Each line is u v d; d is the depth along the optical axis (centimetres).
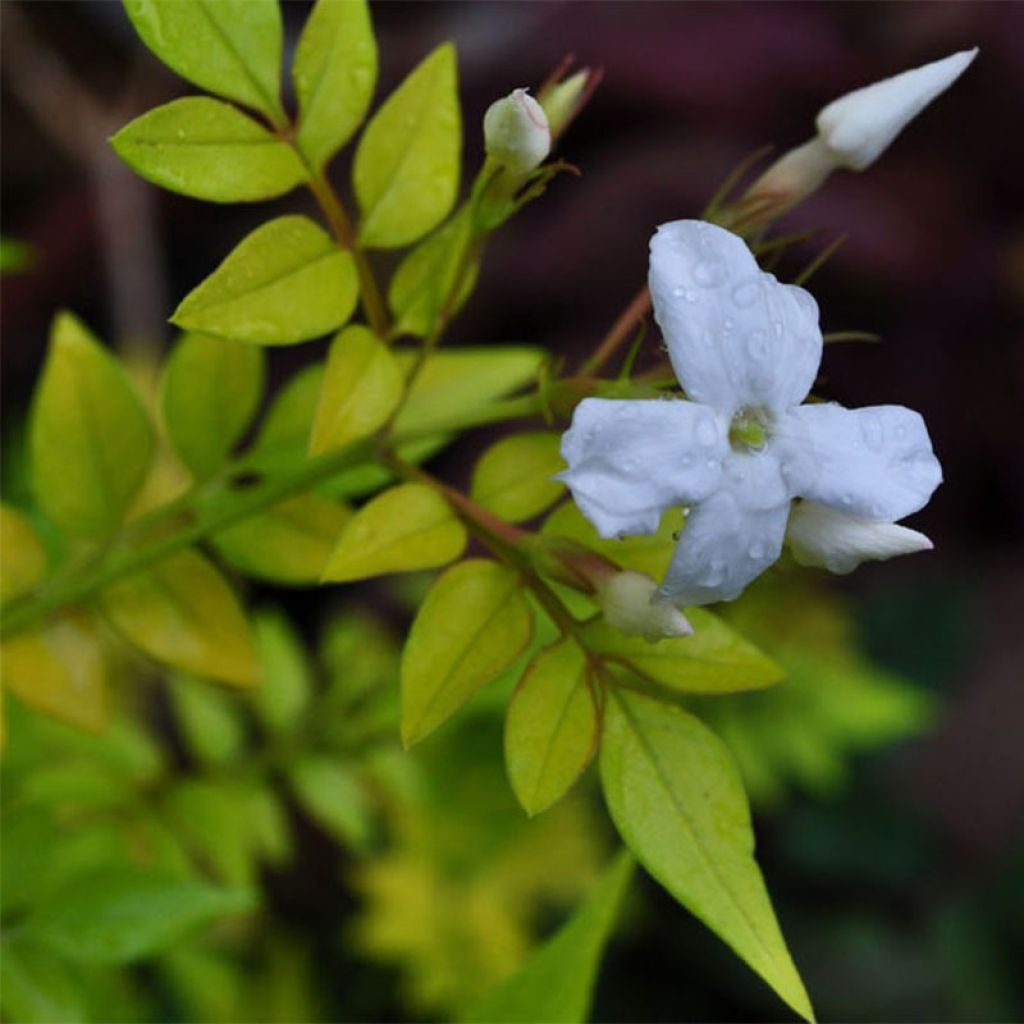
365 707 29
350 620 32
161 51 20
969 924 47
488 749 35
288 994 36
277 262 21
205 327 20
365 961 42
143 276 47
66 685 23
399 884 36
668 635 20
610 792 20
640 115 47
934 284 48
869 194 48
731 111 46
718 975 45
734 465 19
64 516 23
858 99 22
